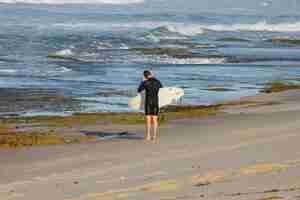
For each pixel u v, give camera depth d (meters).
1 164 30.84
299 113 47.94
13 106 52.41
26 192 24.69
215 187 23.75
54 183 26.19
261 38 163.88
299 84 71.56
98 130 41.84
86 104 54.38
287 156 29.50
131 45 122.38
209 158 30.09
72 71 79.81
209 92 63.94
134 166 29.16
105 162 30.56
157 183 25.06
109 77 74.75
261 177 24.98
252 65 95.25
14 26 162.75
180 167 28.23
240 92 64.31
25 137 38.25
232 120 45.06
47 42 118.19
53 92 60.78
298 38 165.00
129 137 38.84
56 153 33.47
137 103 40.41
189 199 22.16
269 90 65.12
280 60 104.81
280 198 21.31
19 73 74.81
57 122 45.28
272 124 42.19
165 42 135.00
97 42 122.50
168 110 51.12
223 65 94.50
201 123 44.06
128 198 22.91
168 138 37.56
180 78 75.38
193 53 110.12
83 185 25.45
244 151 31.52
